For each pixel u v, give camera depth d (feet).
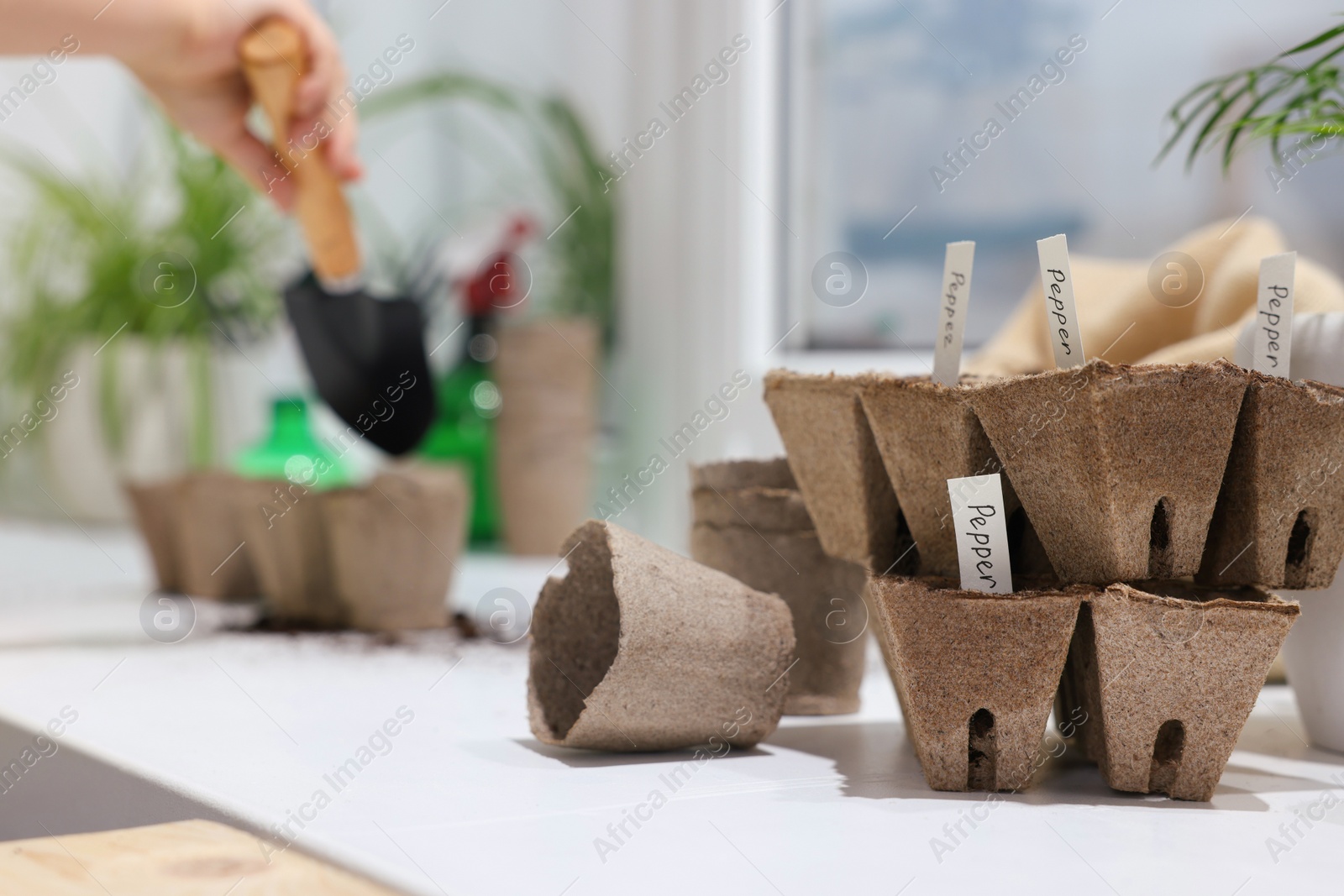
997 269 3.83
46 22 2.46
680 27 4.42
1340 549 1.98
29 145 5.01
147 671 2.54
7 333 4.74
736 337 4.14
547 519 4.25
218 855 1.82
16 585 3.71
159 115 4.72
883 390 2.01
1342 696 2.10
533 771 2.04
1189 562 1.93
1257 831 1.87
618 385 4.79
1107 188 3.58
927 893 1.75
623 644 2.03
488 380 4.37
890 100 3.99
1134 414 1.89
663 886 1.76
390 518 2.80
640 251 4.70
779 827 1.88
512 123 5.13
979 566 1.97
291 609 3.01
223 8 2.63
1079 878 1.77
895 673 2.04
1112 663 1.93
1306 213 3.22
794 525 2.25
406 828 1.87
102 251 4.60
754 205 4.11
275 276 4.69
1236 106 3.23
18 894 1.75
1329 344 2.02
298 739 2.16
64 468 4.62
